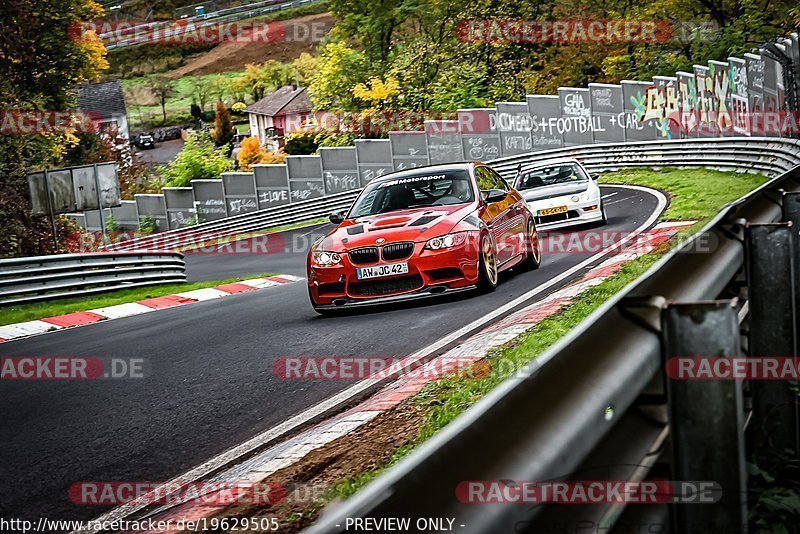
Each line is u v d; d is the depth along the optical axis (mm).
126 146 54500
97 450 4707
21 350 9031
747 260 2799
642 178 23797
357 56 51156
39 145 32188
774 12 37094
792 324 2750
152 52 113125
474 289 8344
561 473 1278
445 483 1092
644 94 28094
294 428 4719
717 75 23844
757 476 2480
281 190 37219
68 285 14070
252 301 11508
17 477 4336
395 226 8438
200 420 5141
